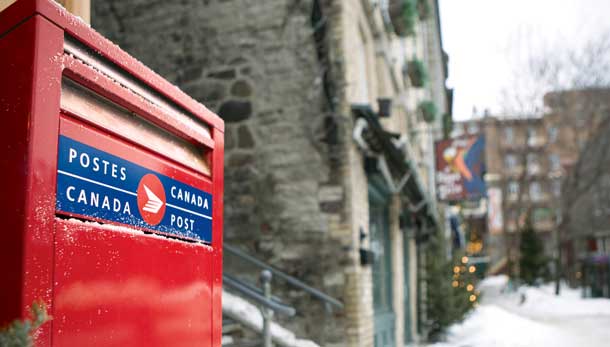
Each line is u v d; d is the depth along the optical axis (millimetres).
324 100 6332
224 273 5246
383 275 8844
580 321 19406
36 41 1218
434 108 14242
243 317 4371
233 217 6387
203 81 6703
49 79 1240
